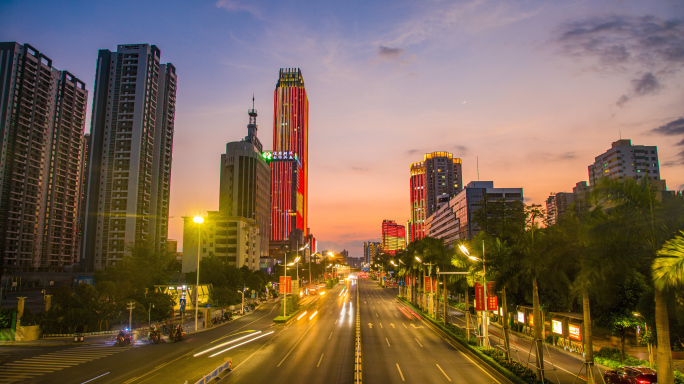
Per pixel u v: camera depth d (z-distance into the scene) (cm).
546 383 2744
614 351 3719
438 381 2873
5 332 4656
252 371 3122
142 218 16338
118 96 16600
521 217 6644
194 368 3262
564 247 2800
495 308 3878
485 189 16212
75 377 3011
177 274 13575
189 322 6247
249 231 15462
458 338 4475
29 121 16300
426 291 7088
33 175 16388
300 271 17638
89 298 5362
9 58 15800
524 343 4675
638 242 2033
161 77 18075
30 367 3341
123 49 16900
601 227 2038
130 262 7388
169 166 18475
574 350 4091
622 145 17088
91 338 4828
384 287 17000
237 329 5619
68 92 18350
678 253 1667
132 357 3719
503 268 3409
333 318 6825
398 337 4862
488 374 3083
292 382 2805
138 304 5784
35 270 15925
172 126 18812
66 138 18175
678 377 2752
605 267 2097
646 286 3406
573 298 4041
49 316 4984
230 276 10025
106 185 16062
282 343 4419
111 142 16312
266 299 11150
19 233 15688
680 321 2438
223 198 19912
